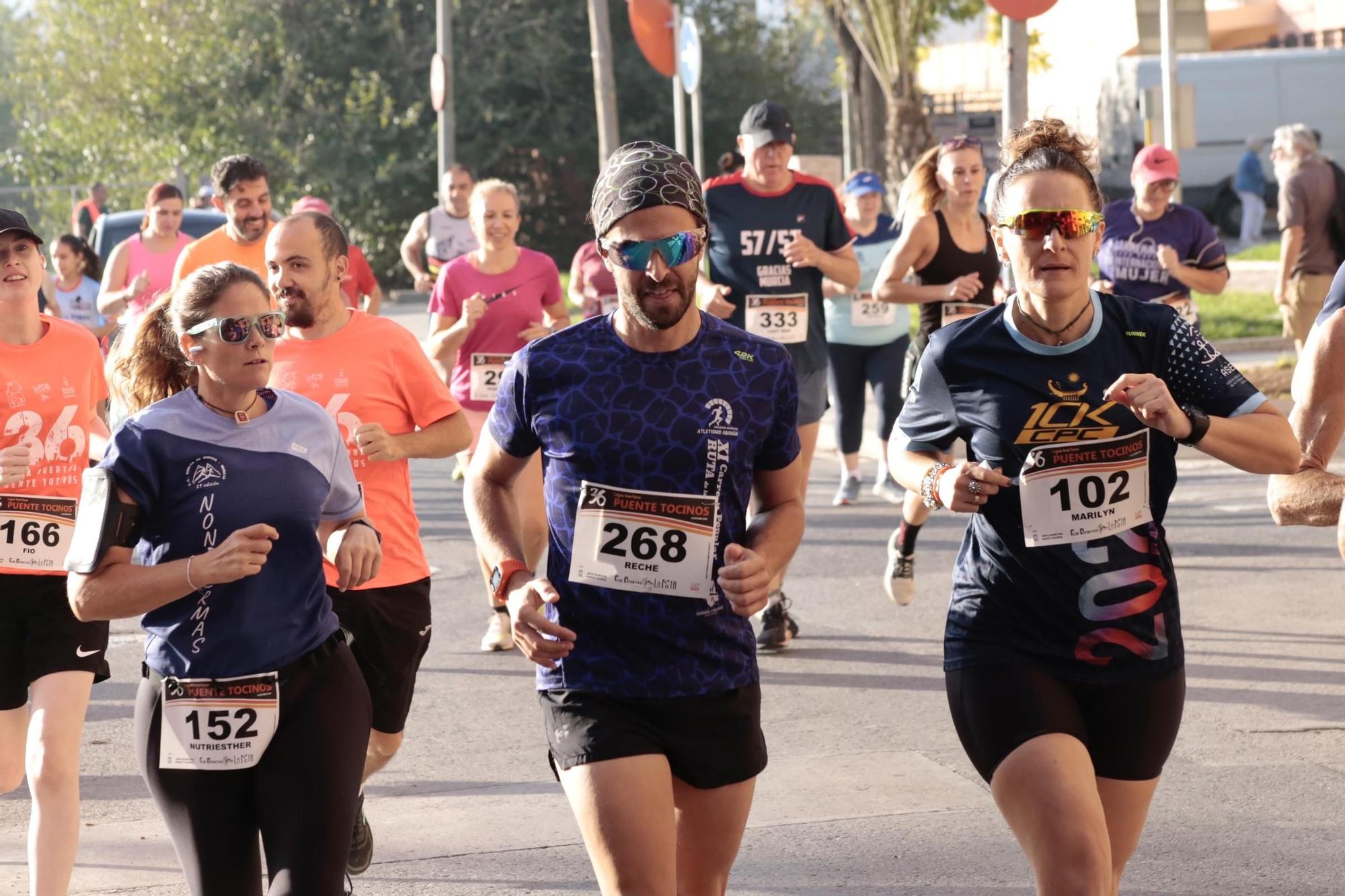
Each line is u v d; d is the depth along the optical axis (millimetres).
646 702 4070
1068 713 4176
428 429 5812
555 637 4078
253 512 4227
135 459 4164
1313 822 6090
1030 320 4328
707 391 4113
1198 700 7707
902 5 32406
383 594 5652
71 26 46625
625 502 4098
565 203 47469
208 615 4176
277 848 4145
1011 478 4316
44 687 5234
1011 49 14359
